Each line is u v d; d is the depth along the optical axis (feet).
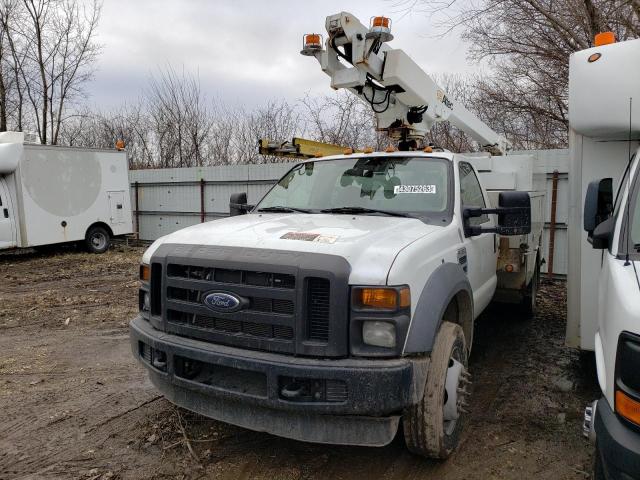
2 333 21.34
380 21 15.48
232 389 9.90
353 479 10.45
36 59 70.59
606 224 9.90
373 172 14.55
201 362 10.53
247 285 9.70
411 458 11.21
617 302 7.48
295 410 9.11
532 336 20.03
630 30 28.91
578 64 11.46
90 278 34.53
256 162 71.46
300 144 23.93
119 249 49.60
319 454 11.39
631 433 6.92
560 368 16.63
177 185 52.60
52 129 73.56
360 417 9.23
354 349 9.19
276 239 10.24
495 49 40.83
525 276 19.08
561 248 32.55
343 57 17.04
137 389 15.16
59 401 14.37
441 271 10.66
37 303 26.71
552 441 11.96
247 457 11.29
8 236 39.81
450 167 13.96
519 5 35.24
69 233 44.04
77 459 11.32
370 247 9.87
